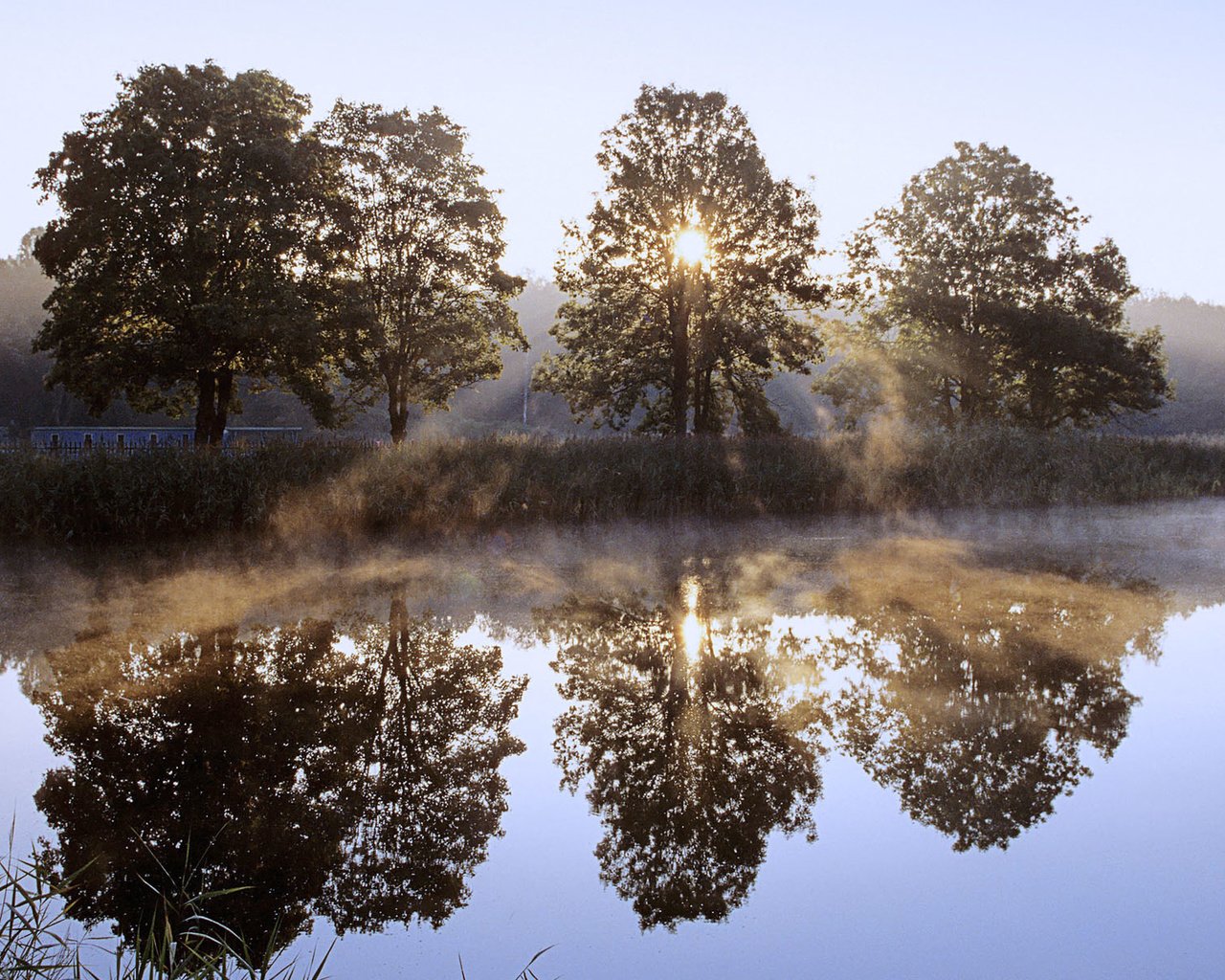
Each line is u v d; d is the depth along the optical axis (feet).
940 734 18.94
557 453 60.18
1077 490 65.16
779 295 100.89
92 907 12.46
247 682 22.49
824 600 31.83
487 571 37.55
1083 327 107.86
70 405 197.26
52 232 84.53
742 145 94.38
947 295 110.52
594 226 97.35
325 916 12.43
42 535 44.75
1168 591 32.65
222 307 79.25
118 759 17.75
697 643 26.40
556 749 18.49
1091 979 10.75
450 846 14.51
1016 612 29.81
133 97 84.94
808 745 18.56
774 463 62.85
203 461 49.39
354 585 34.60
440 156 96.53
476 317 102.89
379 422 178.60
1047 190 111.75
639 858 14.08
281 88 93.20
